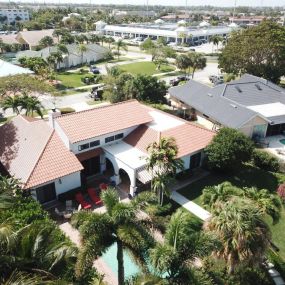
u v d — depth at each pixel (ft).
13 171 119.75
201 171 143.54
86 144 131.23
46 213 95.91
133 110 149.89
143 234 68.85
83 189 125.39
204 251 65.26
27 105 169.89
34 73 263.49
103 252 68.03
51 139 125.39
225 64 286.05
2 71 244.22
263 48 264.52
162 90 215.72
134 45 519.60
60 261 62.49
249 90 207.51
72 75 319.68
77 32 615.98
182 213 72.08
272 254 91.91
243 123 168.96
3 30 651.25
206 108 193.36
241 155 132.67
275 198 86.22
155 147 108.47
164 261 61.98
